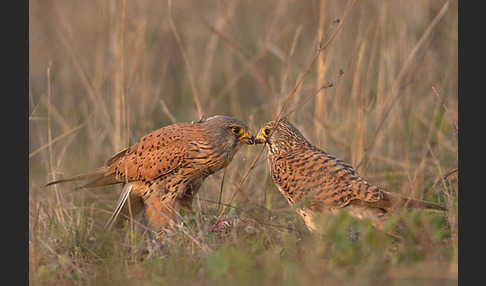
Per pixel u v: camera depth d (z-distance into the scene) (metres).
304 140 20.12
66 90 31.34
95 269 16.97
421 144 25.17
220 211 20.30
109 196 22.53
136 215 20.53
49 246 17.70
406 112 24.98
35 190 21.77
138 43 26.83
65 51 32.06
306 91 25.55
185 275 15.25
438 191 20.33
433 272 14.39
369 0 27.00
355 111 23.77
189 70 24.81
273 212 20.94
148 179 19.83
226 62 32.69
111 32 27.64
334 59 25.45
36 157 26.42
